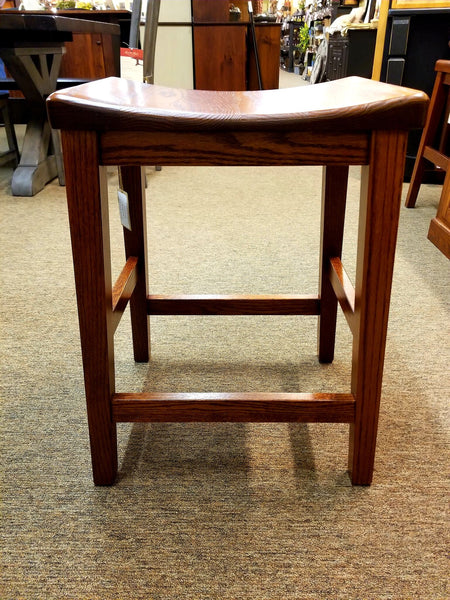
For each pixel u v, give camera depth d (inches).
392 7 104.7
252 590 26.0
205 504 31.5
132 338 48.9
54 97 24.7
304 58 415.8
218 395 31.8
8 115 121.0
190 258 69.7
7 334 51.4
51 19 72.9
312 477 33.7
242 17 211.2
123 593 25.9
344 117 24.5
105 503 31.5
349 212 90.7
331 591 25.9
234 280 62.6
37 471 34.2
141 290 44.1
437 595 25.6
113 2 168.4
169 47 186.4
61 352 48.3
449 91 83.5
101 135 25.7
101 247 27.6
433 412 40.0
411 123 24.6
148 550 28.3
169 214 89.8
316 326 54.0
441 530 29.5
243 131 25.1
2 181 114.0
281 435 37.9
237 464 34.9
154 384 43.6
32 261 69.2
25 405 40.8
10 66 94.9
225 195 102.5
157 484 33.1
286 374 45.1
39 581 26.5
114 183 110.6
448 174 71.9
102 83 36.1
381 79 110.4
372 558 27.7
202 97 34.1
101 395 30.8
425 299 58.4
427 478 33.5
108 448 32.0
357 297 30.0
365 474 32.7
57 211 91.6
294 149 25.7
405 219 86.4
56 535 29.2
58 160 107.9
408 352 48.1
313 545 28.5
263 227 82.6
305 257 69.9
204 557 27.9
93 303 28.8
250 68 207.3
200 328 53.6
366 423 31.3
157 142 25.7
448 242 69.2
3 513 30.8
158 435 38.0
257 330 53.1
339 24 169.2
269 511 30.9
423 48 104.3
